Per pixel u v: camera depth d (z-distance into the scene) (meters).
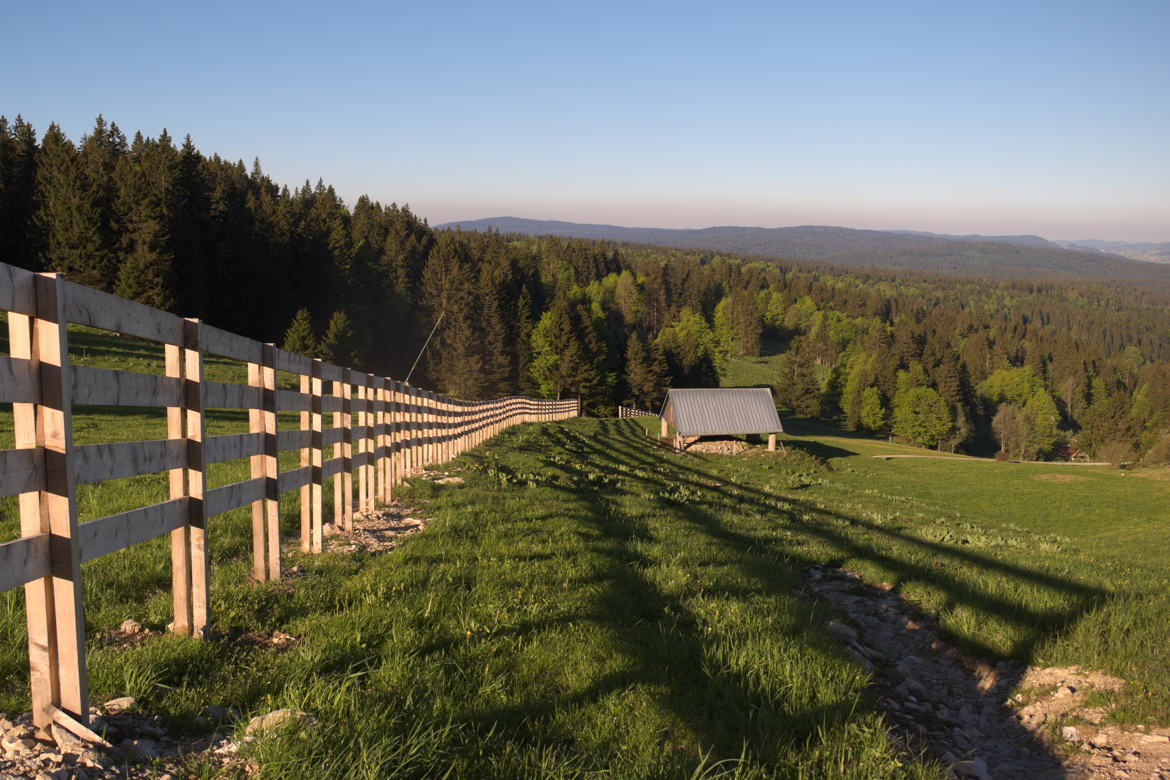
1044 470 61.94
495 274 112.94
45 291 3.48
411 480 13.47
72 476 3.56
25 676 4.12
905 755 4.39
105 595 5.74
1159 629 6.59
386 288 101.75
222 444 5.59
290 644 5.12
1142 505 46.81
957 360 149.75
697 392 45.47
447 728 3.81
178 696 4.02
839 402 152.62
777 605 7.14
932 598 8.37
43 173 69.56
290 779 3.24
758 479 32.12
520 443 26.39
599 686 4.74
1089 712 5.34
